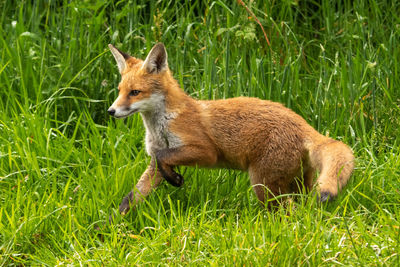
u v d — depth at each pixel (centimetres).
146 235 877
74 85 1290
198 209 975
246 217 866
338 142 915
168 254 812
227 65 1209
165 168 977
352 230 837
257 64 1230
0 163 1066
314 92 1292
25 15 1508
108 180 1010
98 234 927
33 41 1412
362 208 948
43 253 859
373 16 1423
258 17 1362
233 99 1016
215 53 1308
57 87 1254
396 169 1004
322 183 826
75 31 1393
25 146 1059
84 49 1355
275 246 770
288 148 936
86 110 1270
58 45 1371
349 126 1142
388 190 984
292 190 969
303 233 814
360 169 1025
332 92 1237
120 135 1149
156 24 1281
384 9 1480
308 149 929
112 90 1281
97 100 1262
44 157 1049
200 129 982
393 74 1277
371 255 768
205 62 1250
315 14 1516
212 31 1377
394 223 848
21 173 1024
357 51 1252
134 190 940
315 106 1203
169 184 1029
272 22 1354
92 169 1041
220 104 1004
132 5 1445
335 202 941
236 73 1262
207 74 1241
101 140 1127
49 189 991
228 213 971
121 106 976
